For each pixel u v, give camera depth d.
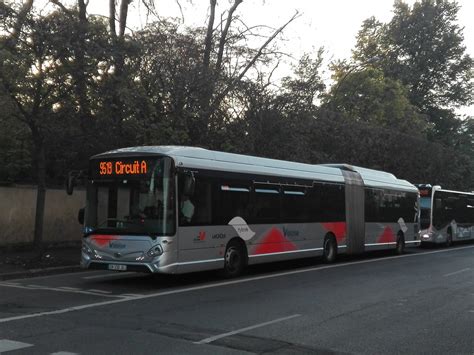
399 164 34.22
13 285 11.43
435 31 52.00
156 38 16.48
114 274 13.40
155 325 7.43
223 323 7.62
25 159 17.86
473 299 10.10
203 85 17.00
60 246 18.25
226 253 12.52
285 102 20.73
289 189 14.94
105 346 6.29
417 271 14.91
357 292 10.77
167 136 15.95
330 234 16.92
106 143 16.53
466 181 48.56
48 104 13.99
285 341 6.68
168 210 10.88
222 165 12.55
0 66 12.67
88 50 13.43
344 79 34.97
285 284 11.76
